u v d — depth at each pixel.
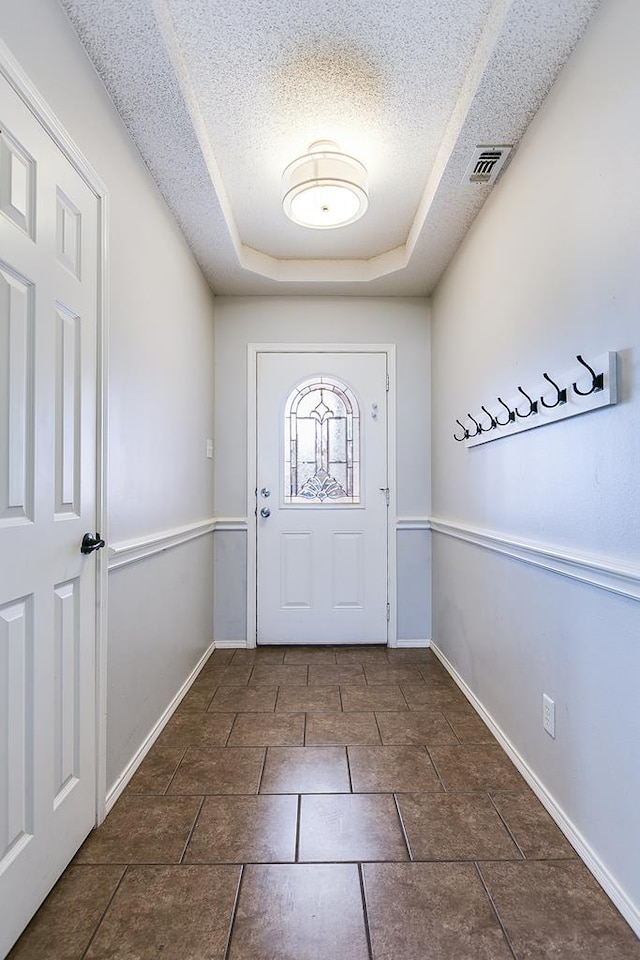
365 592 3.31
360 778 1.79
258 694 2.53
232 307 3.31
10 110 1.08
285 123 1.92
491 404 2.15
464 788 1.73
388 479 3.32
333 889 1.29
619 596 1.24
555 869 1.36
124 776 1.73
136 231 1.87
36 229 1.19
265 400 3.31
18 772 1.13
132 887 1.29
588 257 1.38
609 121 1.28
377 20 1.47
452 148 1.88
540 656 1.67
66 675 1.34
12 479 1.10
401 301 3.30
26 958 1.10
